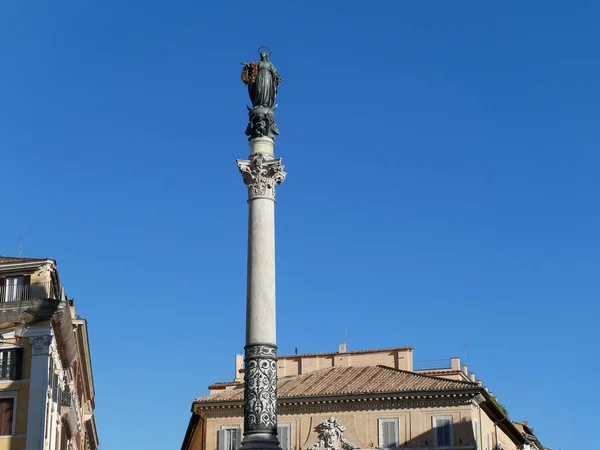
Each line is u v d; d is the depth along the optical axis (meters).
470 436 56.03
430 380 58.78
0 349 47.50
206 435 60.03
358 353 64.88
